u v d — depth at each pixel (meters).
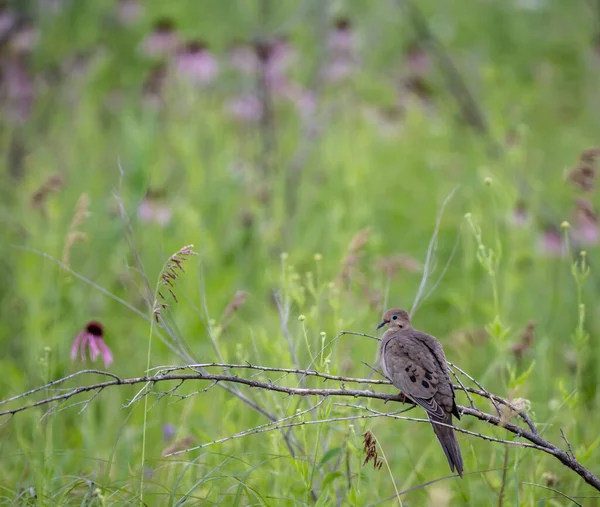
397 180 17.95
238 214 15.04
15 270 14.04
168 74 16.59
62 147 17.27
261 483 8.83
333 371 9.11
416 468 9.66
